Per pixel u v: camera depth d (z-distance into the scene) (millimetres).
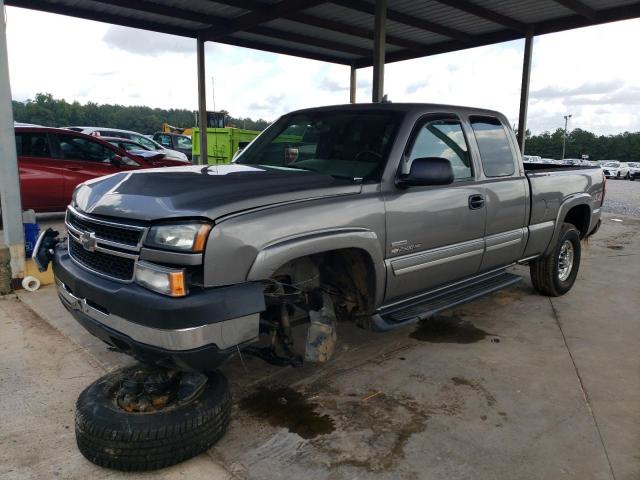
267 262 2639
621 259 7852
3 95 4949
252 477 2566
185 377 2838
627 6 10664
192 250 2441
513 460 2738
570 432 3018
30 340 4109
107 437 2494
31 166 8320
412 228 3559
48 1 9891
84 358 3814
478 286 4402
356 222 3152
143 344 2479
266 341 3730
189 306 2383
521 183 4656
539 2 10555
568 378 3734
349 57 15523
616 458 2770
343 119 4004
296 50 14453
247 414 3168
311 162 3830
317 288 3324
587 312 5262
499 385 3604
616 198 19266
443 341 4402
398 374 3746
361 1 10383
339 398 3383
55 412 3105
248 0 10414
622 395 3490
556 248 5402
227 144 16609
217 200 2637
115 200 2799
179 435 2555
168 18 11383
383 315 3588
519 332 4652
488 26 12289
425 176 3344
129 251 2604
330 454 2770
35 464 2629
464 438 2938
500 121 4680
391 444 2867
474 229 4133
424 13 11273
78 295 2818
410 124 3711
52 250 3396
